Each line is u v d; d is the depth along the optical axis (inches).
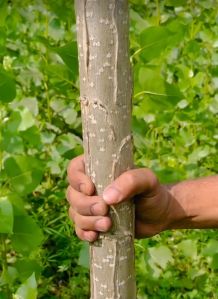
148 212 40.4
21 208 51.1
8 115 63.9
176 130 84.2
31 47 88.5
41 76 81.4
